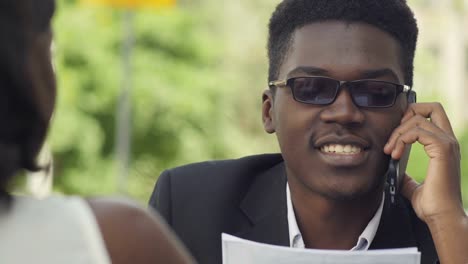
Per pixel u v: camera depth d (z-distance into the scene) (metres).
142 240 1.77
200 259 2.93
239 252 2.63
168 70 17.27
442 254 2.80
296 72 2.71
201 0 24.81
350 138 2.68
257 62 24.92
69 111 15.59
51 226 1.71
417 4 36.97
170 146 17.22
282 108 2.76
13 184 1.72
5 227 1.69
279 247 2.59
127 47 11.89
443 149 2.84
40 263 1.69
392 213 2.89
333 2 2.70
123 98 12.16
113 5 10.66
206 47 17.86
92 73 16.25
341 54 2.68
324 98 2.68
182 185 3.03
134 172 16.95
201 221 2.96
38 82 1.73
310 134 2.71
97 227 1.74
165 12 17.55
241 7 25.00
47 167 1.80
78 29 16.22
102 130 16.44
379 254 2.56
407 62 2.80
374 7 2.70
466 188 19.22
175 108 16.92
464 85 37.34
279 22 2.81
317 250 2.57
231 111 18.66
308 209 2.81
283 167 3.00
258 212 2.94
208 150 17.48
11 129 1.67
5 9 1.66
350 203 2.78
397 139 2.76
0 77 1.65
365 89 2.68
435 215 2.82
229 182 3.00
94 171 16.08
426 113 2.88
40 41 1.74
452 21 37.28
